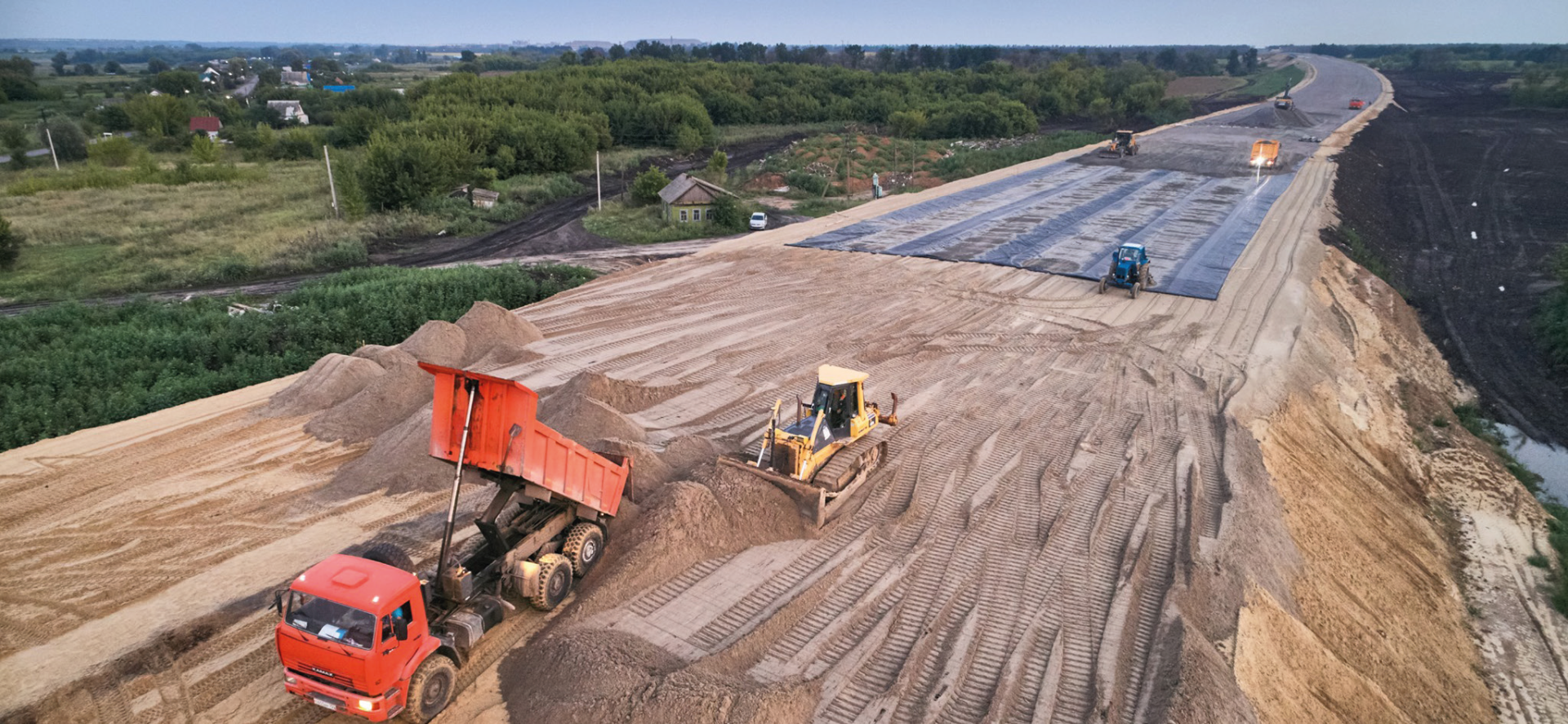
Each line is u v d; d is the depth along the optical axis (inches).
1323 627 585.3
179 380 922.7
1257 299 1233.4
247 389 853.2
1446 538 839.7
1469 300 1555.1
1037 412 839.7
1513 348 1360.7
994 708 450.0
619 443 652.1
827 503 620.7
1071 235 1608.0
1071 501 667.4
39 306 1261.1
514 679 462.6
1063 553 596.4
